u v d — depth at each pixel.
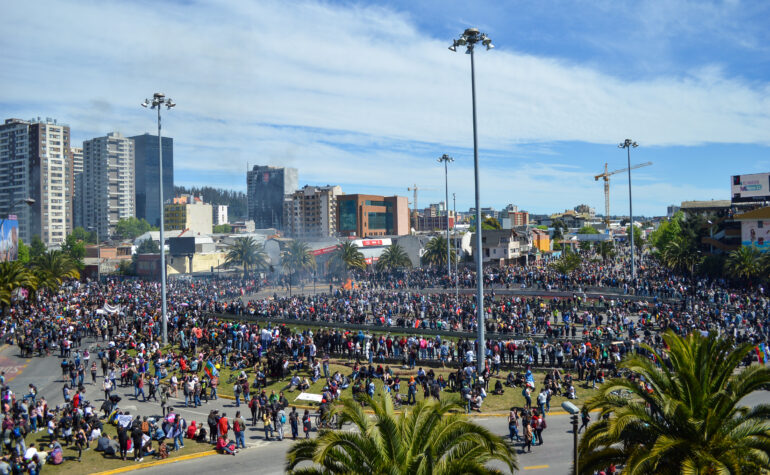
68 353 48.44
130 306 67.44
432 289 87.75
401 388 37.44
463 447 14.78
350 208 193.50
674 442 14.48
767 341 44.09
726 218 100.44
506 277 86.94
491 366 41.50
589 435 16.58
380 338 46.81
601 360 41.53
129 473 25.31
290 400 36.34
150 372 42.94
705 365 16.45
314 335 49.25
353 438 14.25
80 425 28.41
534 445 27.88
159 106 53.56
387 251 108.50
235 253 112.06
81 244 147.00
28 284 65.81
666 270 99.31
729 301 65.19
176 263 129.12
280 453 27.97
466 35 37.94
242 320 65.00
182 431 29.70
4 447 26.80
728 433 15.44
